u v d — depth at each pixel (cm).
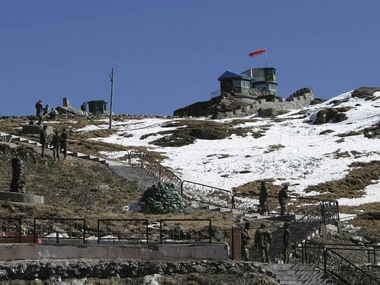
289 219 4850
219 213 4875
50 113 10850
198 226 4188
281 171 6981
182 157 7881
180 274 3145
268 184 6462
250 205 5491
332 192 6206
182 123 10025
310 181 6550
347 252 4325
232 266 3197
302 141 8769
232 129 9638
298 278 3356
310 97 13238
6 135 6681
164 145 8769
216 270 3183
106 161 6309
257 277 3167
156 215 4491
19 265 3030
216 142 8975
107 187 5278
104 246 3206
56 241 3456
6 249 3106
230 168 7188
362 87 12156
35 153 5847
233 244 3444
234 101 13212
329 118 10088
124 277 3108
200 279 3122
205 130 9256
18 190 4469
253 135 9300
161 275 3123
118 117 11444
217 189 6006
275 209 5422
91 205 4712
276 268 3412
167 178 5944
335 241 4522
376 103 10806
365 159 7331
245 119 10850
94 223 4044
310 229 4444
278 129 9706
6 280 2991
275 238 4081
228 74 14262
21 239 3375
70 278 3058
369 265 3919
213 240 3975
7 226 3828
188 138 9025
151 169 6203
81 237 3816
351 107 10500
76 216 4150
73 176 5475
